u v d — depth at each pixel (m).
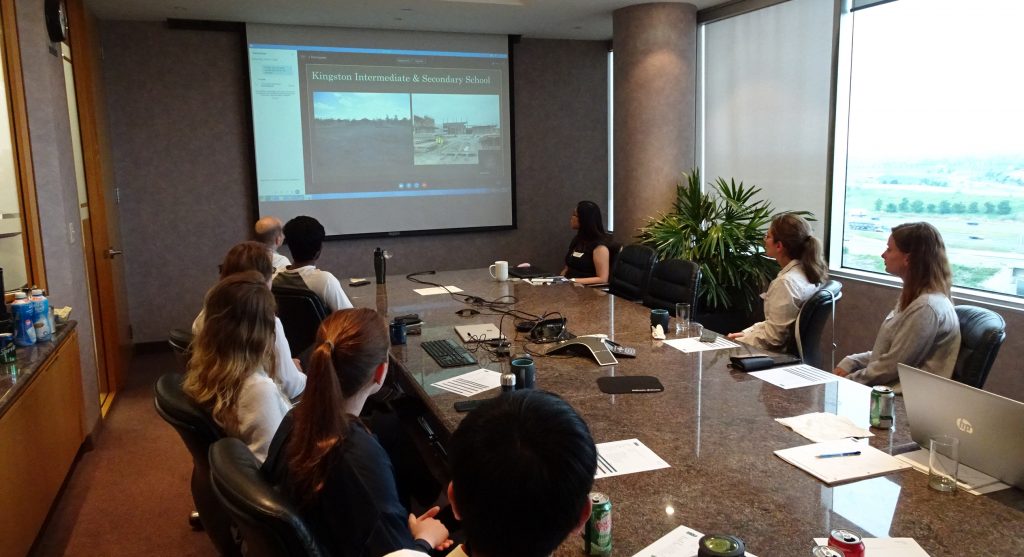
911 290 2.60
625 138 5.74
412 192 6.37
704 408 2.12
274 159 5.92
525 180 6.80
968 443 1.59
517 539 0.85
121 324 5.19
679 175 5.72
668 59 5.53
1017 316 3.72
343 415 1.44
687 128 5.71
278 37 5.80
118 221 5.50
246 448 1.47
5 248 3.33
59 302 3.52
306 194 6.05
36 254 3.41
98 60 5.21
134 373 5.25
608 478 1.65
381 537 1.36
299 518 1.22
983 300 3.94
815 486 1.59
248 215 5.98
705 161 6.09
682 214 5.42
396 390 2.85
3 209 3.31
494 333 3.09
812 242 3.26
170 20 5.49
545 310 3.60
